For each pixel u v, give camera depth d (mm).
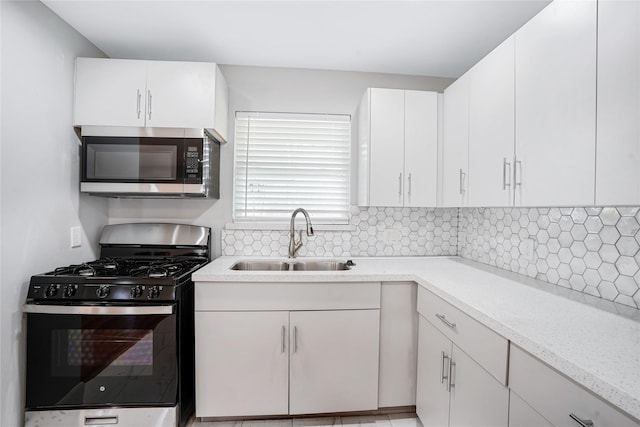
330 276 1599
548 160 1095
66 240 1688
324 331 1623
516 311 1065
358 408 1654
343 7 1511
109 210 2104
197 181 1780
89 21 1637
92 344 1438
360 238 2236
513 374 924
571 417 727
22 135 1401
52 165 1581
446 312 1336
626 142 827
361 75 2248
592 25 928
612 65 866
